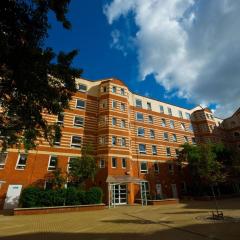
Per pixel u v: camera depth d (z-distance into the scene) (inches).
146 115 1750.7
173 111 1979.6
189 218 663.1
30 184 1089.4
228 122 2391.7
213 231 464.4
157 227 535.5
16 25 331.0
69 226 570.3
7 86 370.0
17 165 1091.9
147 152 1604.3
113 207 1106.1
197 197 1443.2
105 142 1320.1
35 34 354.0
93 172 1061.1
